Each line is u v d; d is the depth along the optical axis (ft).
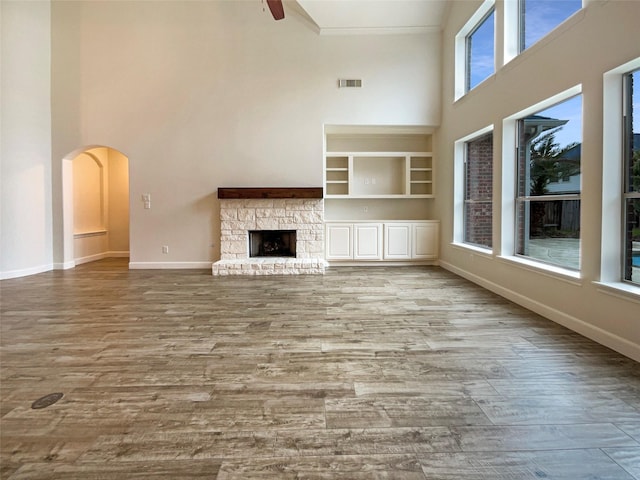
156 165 20.38
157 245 20.62
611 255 9.07
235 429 5.55
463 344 9.03
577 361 7.95
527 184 13.42
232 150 20.39
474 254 16.61
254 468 4.71
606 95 8.94
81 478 4.53
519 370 7.54
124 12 19.95
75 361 8.07
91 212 24.90
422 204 23.06
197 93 20.24
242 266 18.85
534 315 11.48
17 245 18.51
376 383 7.02
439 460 4.86
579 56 9.77
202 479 4.51
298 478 4.54
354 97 20.43
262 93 20.31
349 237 21.04
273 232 21.52
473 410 6.06
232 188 19.51
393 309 12.26
